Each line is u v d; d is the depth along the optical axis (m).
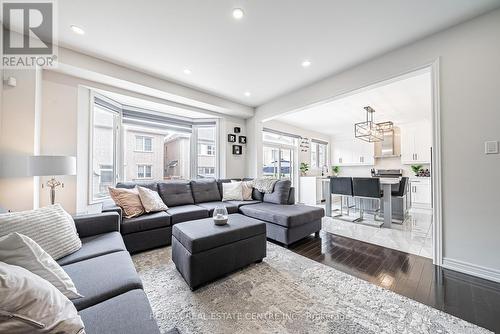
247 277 1.92
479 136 1.92
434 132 2.16
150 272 2.00
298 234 2.79
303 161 6.71
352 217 4.33
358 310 1.46
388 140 6.21
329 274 1.98
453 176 2.05
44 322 0.67
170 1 1.76
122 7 1.83
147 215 2.68
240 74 3.14
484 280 1.85
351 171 7.42
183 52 2.54
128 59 2.70
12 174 1.79
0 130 2.04
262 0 1.75
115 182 3.54
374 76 2.66
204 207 3.22
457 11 1.87
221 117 4.61
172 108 3.94
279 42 2.34
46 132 2.55
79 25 2.06
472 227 1.95
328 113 4.96
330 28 2.11
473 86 1.95
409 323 1.34
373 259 2.32
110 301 0.95
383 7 1.83
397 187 4.13
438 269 2.06
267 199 3.76
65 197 2.67
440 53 2.13
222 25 2.07
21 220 1.28
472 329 1.28
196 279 1.70
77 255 1.41
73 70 2.59
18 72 2.15
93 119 3.01
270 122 5.64
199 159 4.74
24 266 0.88
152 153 4.34
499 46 1.83
